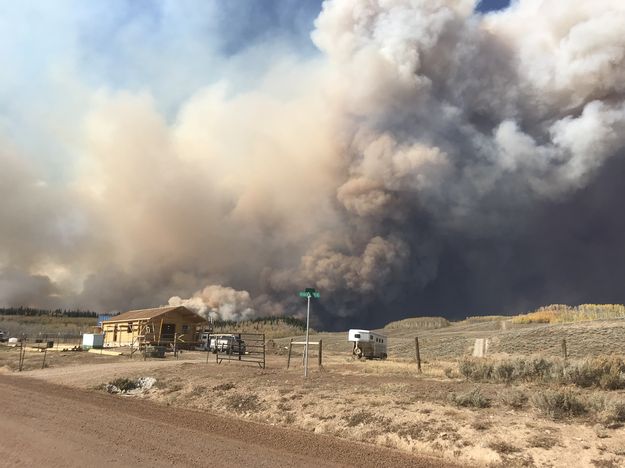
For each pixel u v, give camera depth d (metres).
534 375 13.80
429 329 94.38
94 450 7.73
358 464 7.28
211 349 41.91
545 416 9.38
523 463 7.29
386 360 32.34
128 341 50.03
